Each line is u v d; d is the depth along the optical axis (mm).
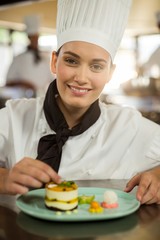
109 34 1245
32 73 4523
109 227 814
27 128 1422
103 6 1237
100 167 1384
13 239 738
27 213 857
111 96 5043
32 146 1386
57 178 922
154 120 3545
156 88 4895
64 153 1344
